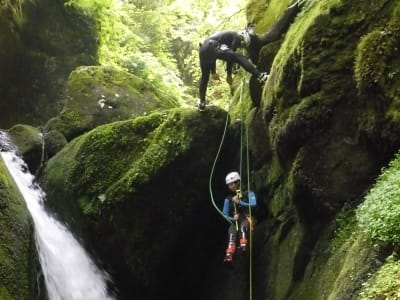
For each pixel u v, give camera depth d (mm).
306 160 5355
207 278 7824
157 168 7117
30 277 5094
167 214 7258
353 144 5176
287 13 6945
